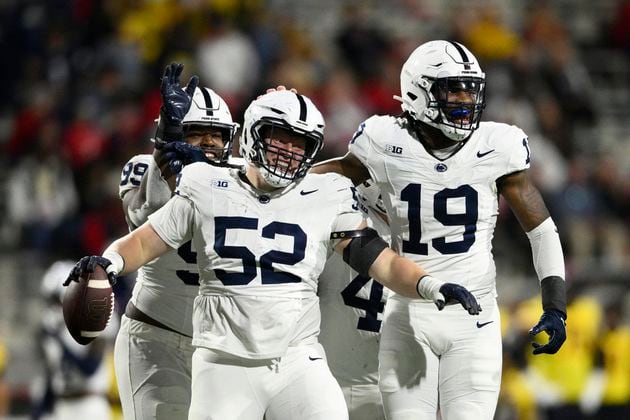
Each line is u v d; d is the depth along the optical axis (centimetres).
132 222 1950
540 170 4684
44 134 4700
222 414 1641
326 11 5872
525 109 5009
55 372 3048
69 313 1650
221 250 1662
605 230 4550
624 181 4975
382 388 1844
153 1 5250
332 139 4662
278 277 1662
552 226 1856
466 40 5331
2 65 5422
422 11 5816
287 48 5191
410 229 1834
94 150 4666
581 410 3400
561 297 1814
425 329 1816
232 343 1648
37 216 4503
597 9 6075
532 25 5506
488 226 1844
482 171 1825
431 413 1823
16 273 4412
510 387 3316
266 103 1670
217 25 5106
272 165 1664
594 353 3475
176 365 1933
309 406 1620
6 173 5009
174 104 1844
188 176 1700
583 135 5331
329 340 2038
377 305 2017
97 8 5347
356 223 1709
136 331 1944
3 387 3341
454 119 1794
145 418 1922
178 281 1905
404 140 1844
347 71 5088
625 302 3722
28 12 5509
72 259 4378
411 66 1830
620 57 5838
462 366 1809
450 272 1820
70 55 5309
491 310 1842
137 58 5088
